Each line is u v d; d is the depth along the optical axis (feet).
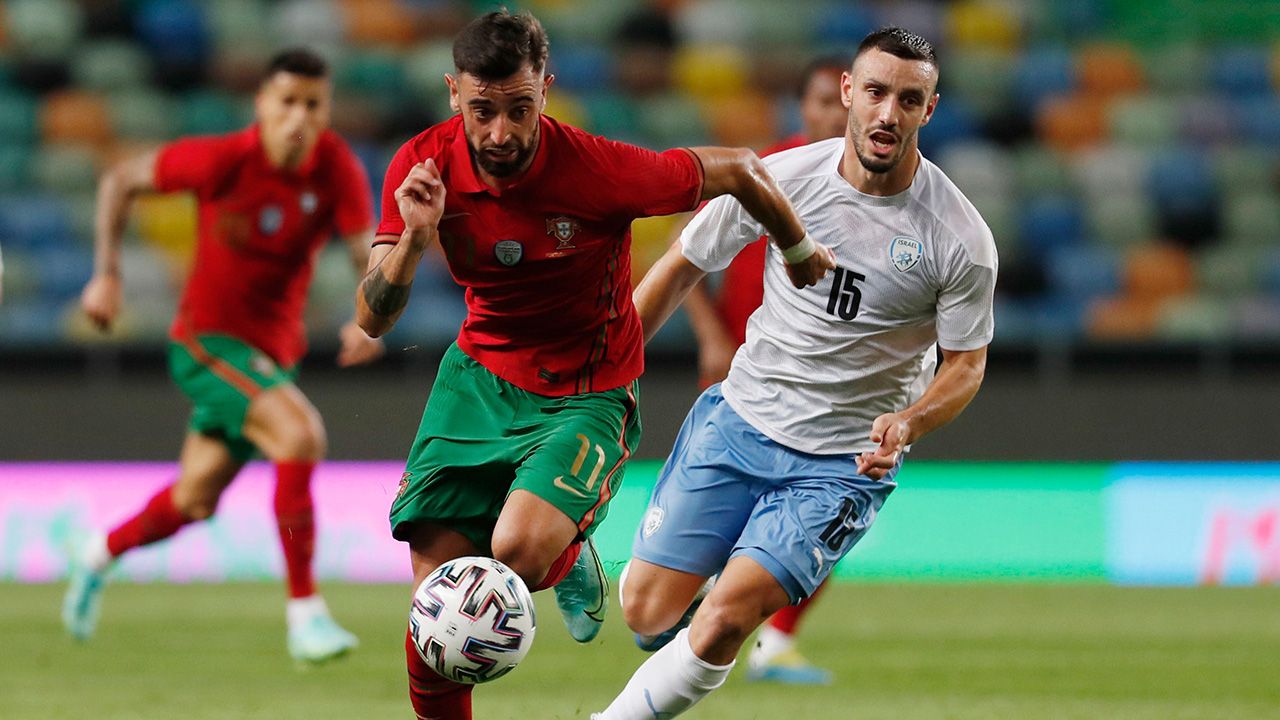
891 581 142.72
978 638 105.40
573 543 55.01
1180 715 74.64
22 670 88.17
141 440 140.67
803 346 60.44
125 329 170.30
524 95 49.03
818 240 59.26
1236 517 142.72
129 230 182.19
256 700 77.36
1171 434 143.54
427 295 171.32
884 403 61.05
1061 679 87.04
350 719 71.82
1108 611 120.88
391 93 198.08
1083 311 187.42
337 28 206.49
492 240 52.75
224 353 93.86
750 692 81.76
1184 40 222.07
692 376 146.82
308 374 143.95
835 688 83.30
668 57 209.87
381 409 142.72
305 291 98.02
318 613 89.45
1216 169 201.05
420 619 50.14
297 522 89.71
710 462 62.03
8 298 174.91
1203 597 130.93
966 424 143.23
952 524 142.72
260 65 201.98
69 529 139.64
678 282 62.44
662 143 201.77
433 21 209.67
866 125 56.34
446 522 56.08
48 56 200.34
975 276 57.93
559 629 110.22
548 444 54.29
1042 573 142.31
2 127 192.65
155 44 203.72
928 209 58.18
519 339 55.67
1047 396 143.54
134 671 88.07
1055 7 223.30
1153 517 142.72
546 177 51.67
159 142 194.70
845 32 215.31
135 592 130.00
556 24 212.64
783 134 202.90
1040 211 196.34
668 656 55.98
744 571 56.54
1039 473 143.02
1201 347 144.46
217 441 96.02
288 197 93.91
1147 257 192.75
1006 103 209.36
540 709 75.41
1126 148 205.77
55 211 183.21
